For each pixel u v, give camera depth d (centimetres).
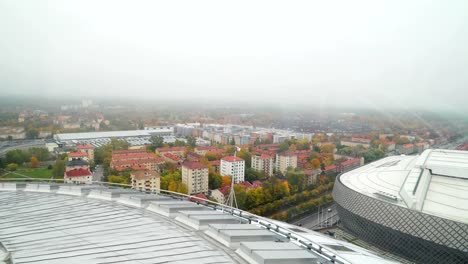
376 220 11219
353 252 4459
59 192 6431
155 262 3459
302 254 3528
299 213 16262
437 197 11162
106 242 3962
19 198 5938
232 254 3706
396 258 10844
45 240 4019
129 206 5503
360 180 14500
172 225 4603
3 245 3862
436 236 9544
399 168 15425
